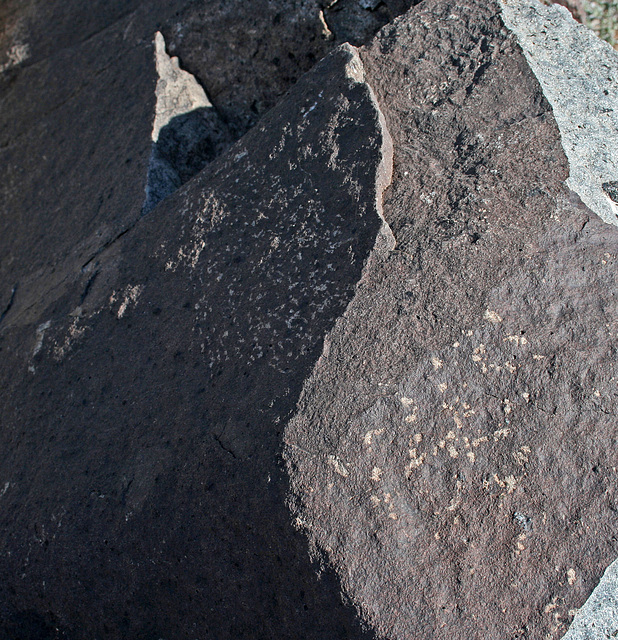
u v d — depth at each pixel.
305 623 1.14
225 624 1.25
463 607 1.09
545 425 1.17
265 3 2.02
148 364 1.49
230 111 2.14
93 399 1.55
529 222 1.32
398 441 1.15
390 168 1.46
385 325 1.24
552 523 1.13
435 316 1.24
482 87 1.54
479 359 1.20
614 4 2.12
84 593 1.41
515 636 1.10
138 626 1.36
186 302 1.51
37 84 2.48
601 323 1.24
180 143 2.01
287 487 1.13
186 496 1.27
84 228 1.94
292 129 1.56
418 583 1.09
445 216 1.36
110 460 1.44
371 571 1.09
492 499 1.13
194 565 1.26
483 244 1.29
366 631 1.08
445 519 1.12
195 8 2.10
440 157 1.47
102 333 1.62
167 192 1.90
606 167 1.47
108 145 2.07
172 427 1.36
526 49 1.58
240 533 1.19
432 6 1.69
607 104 1.57
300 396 1.20
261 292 1.39
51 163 2.25
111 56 2.25
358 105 1.49
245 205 1.54
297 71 2.06
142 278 1.62
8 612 1.53
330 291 1.31
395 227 1.37
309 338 1.27
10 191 2.35
